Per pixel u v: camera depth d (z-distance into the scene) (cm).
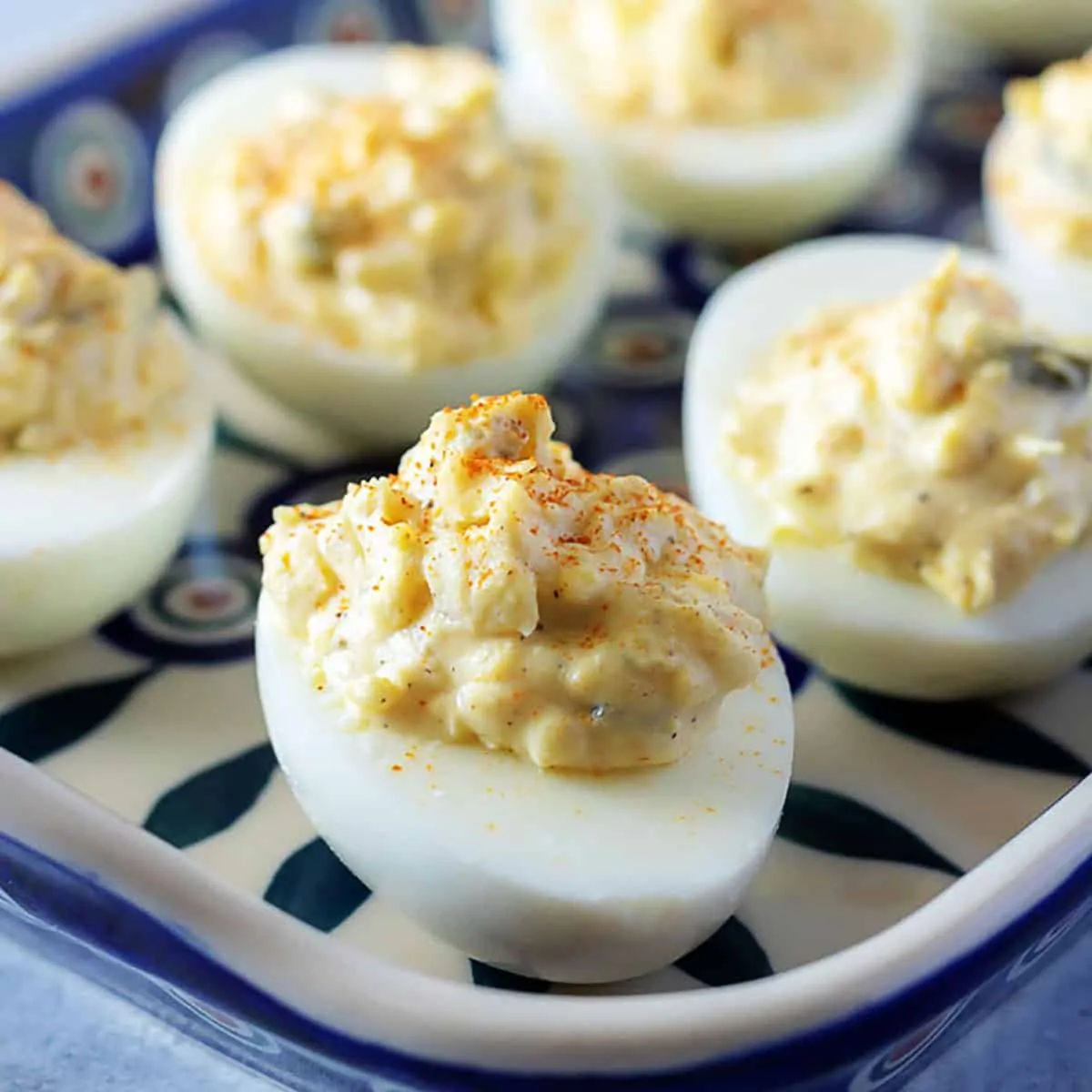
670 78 34
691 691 24
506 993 22
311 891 26
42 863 23
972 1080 25
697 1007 22
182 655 29
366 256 30
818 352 28
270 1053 23
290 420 32
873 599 27
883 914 26
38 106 33
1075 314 32
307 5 36
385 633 24
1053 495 27
